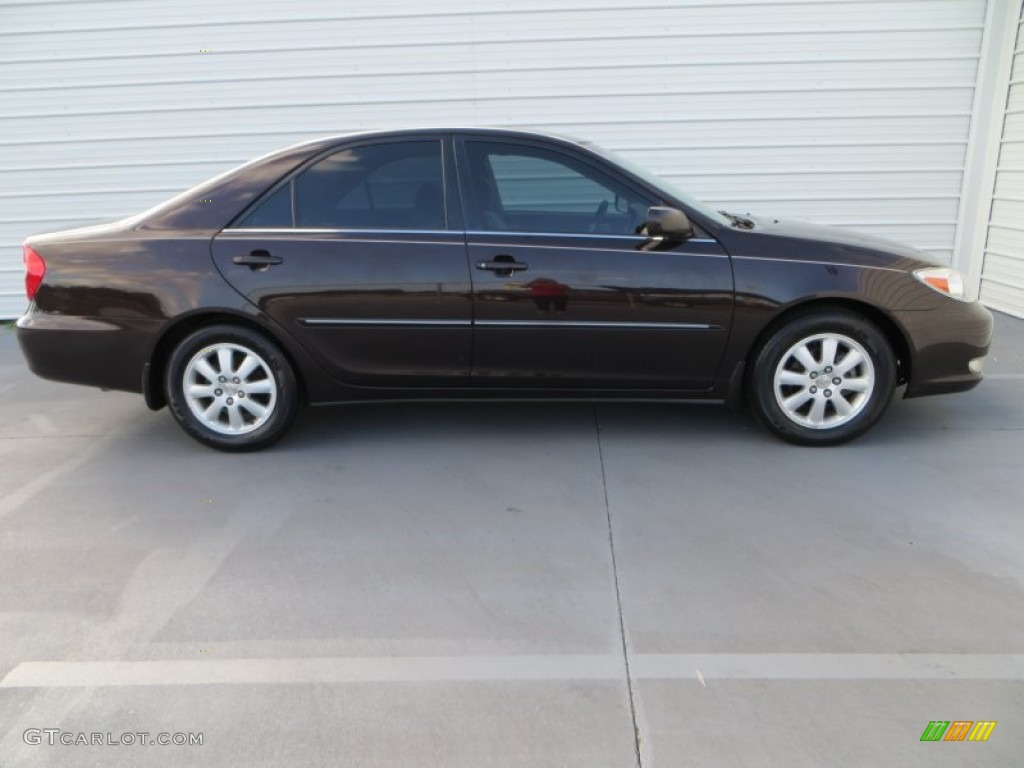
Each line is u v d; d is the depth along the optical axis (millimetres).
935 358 4016
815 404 4086
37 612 2861
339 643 2660
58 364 4121
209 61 6887
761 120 6863
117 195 7250
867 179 6973
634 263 3920
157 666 2564
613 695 2393
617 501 3639
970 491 3646
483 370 4105
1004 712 2297
